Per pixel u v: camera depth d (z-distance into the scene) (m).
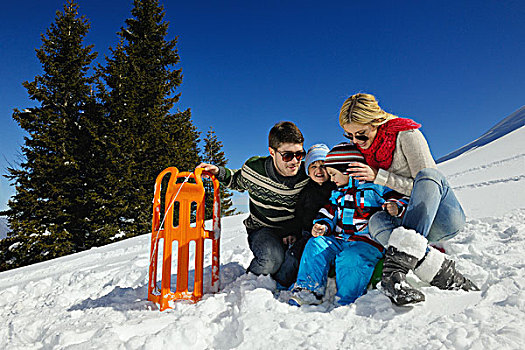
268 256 2.34
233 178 2.66
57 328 2.04
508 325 1.24
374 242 2.01
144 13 21.38
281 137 2.26
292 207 2.53
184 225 2.35
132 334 1.80
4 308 2.95
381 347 1.29
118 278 3.26
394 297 1.55
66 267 5.20
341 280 1.92
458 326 1.31
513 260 1.98
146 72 19.97
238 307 1.90
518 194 4.58
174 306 2.18
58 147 16.81
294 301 1.89
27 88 17.48
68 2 19.28
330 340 1.39
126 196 17.11
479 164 12.96
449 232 1.90
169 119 19.55
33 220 15.80
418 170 1.87
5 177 16.05
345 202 2.13
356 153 2.16
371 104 1.95
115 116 17.84
